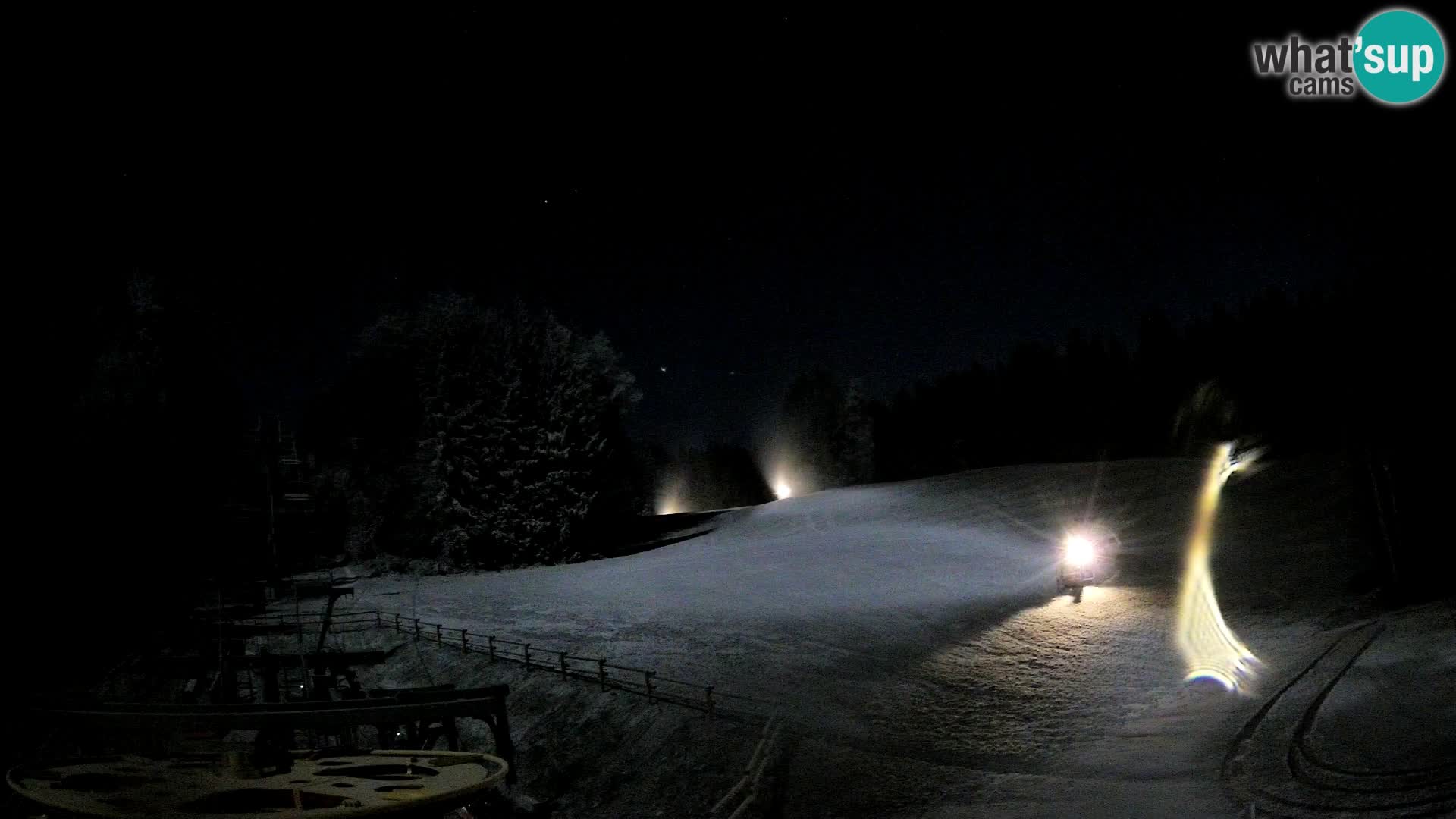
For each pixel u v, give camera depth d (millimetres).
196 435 34406
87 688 18141
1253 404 65562
